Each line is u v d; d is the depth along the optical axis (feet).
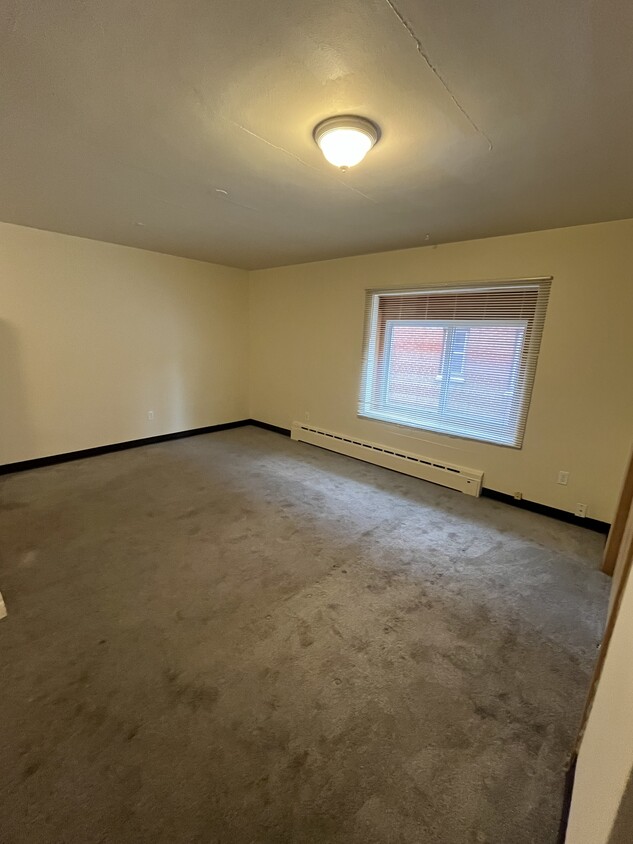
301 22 3.59
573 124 5.08
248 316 18.52
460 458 12.19
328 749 4.40
